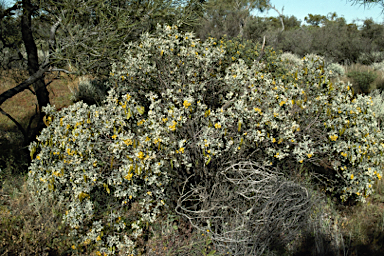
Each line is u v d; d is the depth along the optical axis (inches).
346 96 126.0
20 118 222.8
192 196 114.3
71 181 100.9
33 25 131.9
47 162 108.5
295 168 131.3
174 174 114.0
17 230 97.8
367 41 518.6
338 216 116.3
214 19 408.2
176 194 113.7
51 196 110.5
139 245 102.2
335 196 133.1
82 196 96.6
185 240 102.5
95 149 104.9
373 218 115.9
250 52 216.7
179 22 124.6
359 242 100.9
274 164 124.2
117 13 107.4
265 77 137.4
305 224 103.7
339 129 116.6
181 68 120.7
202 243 100.7
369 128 123.5
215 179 107.7
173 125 97.0
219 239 95.6
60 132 105.0
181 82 122.0
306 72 126.4
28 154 150.6
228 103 120.0
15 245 91.9
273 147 118.0
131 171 96.5
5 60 145.8
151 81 129.0
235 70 127.6
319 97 119.7
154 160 104.4
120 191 101.7
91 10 107.6
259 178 110.7
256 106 118.8
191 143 105.3
